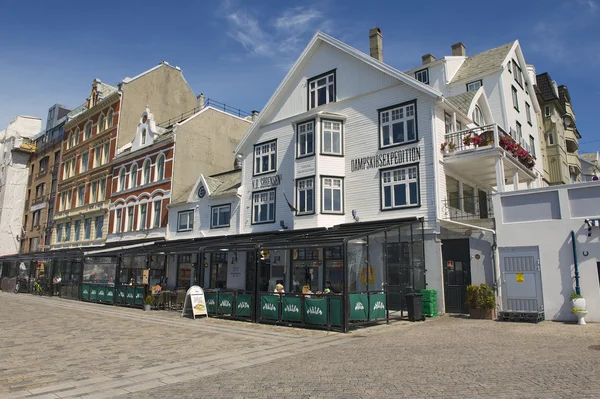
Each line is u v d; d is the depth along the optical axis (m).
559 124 36.91
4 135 54.66
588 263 14.07
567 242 14.58
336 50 23.09
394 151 19.86
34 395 6.71
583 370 7.36
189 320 16.39
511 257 15.75
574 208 14.67
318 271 20.95
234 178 28.22
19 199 50.00
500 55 27.09
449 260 17.73
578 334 11.40
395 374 7.52
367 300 14.18
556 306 14.51
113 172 35.81
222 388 6.98
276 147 24.69
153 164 31.86
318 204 20.78
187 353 10.05
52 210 44.25
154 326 14.73
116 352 10.15
